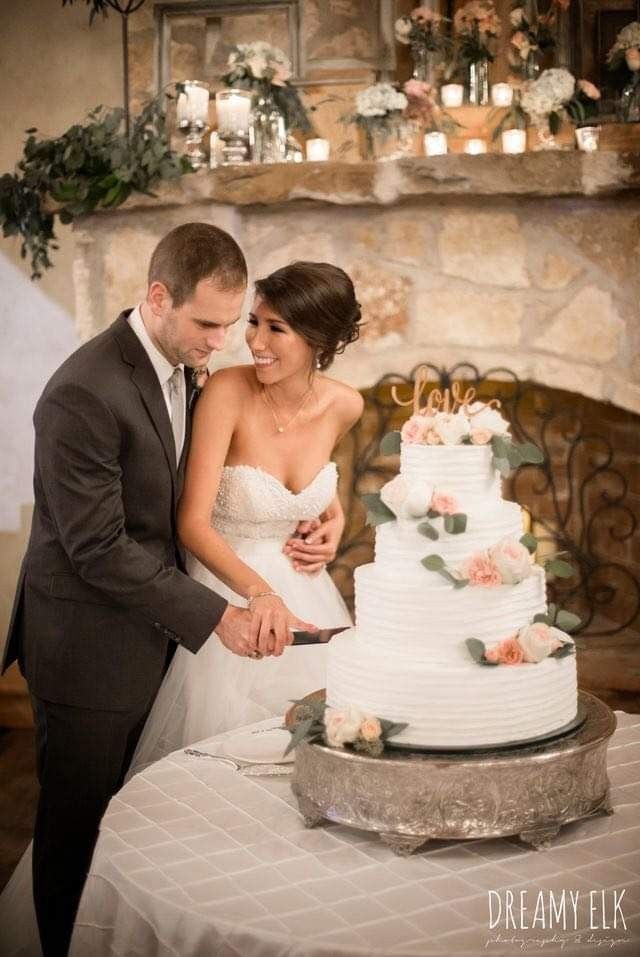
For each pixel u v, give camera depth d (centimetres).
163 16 452
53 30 465
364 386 414
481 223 404
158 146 395
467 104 434
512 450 181
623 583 456
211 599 226
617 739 223
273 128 426
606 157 387
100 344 234
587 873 165
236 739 222
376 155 422
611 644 447
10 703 473
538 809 170
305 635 224
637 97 412
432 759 169
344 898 160
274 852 175
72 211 402
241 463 269
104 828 185
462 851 174
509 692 171
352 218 406
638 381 406
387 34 443
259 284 254
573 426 454
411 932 150
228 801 195
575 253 404
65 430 222
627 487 454
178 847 177
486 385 440
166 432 238
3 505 493
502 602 176
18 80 468
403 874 167
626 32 414
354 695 177
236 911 157
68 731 239
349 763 171
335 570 454
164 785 203
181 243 229
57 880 246
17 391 489
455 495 180
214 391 261
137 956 163
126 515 237
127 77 457
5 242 482
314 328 252
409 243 407
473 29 428
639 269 402
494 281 407
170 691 260
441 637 174
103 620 237
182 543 249
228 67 451
